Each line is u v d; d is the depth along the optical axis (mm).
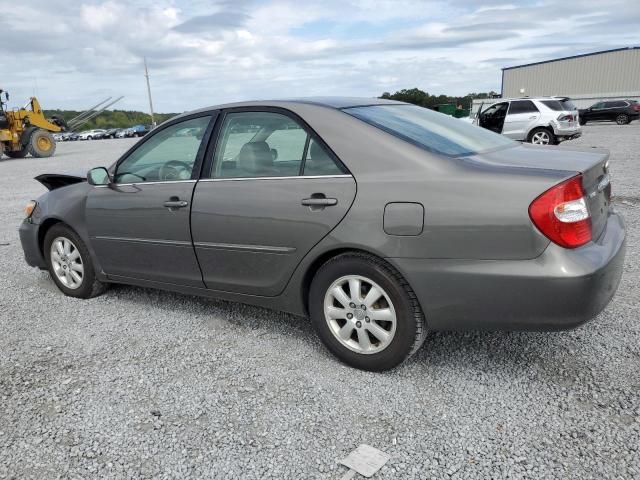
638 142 16703
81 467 2438
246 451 2498
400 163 2895
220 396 2963
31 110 23203
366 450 2453
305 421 2703
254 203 3297
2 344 3742
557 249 2562
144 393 3025
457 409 2736
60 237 4551
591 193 2768
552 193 2549
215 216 3473
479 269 2670
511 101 15602
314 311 3244
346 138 3070
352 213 2939
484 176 2682
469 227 2660
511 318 2688
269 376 3154
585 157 2998
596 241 2781
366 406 2805
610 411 2648
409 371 3129
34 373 3303
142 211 3871
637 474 2229
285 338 3648
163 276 3932
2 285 5074
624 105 29484
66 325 4039
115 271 4242
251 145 3426
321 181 3074
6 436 2680
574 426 2551
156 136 3934
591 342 3346
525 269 2592
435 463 2354
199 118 3742
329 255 3150
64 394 3047
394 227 2822
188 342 3652
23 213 8984
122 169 4098
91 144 37469
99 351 3572
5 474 2408
